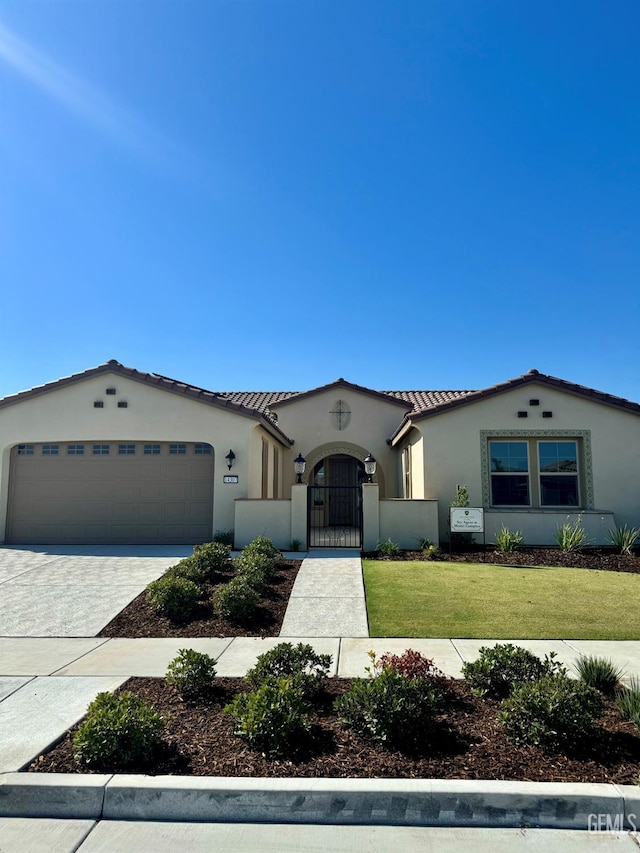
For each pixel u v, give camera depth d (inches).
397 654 271.1
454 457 605.3
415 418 610.5
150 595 352.8
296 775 159.2
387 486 851.4
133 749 165.3
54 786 154.3
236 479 596.1
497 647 228.7
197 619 336.2
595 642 290.7
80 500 613.9
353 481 906.1
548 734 172.4
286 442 809.5
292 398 868.0
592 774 160.1
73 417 614.2
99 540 605.9
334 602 365.7
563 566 479.5
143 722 172.2
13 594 391.9
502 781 155.2
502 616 333.4
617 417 604.1
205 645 293.4
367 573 442.3
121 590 399.2
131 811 151.9
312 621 330.3
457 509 547.2
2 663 264.7
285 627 321.7
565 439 610.9
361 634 308.2
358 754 171.5
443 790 149.8
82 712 205.2
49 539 609.6
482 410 610.2
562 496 605.0
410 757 169.5
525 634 303.3
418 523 561.0
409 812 148.3
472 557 513.0
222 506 593.9
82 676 245.3
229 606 331.0
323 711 204.8
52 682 237.6
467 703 210.2
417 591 387.9
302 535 562.6
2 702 215.2
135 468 615.2
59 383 613.6
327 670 234.2
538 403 608.1
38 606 364.8
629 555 515.2
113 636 312.7
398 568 461.7
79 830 145.6
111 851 136.9
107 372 614.9
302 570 453.4
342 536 701.9
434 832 144.4
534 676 214.4
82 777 158.1
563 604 356.8
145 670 253.3
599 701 187.5
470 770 162.1
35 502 616.1
